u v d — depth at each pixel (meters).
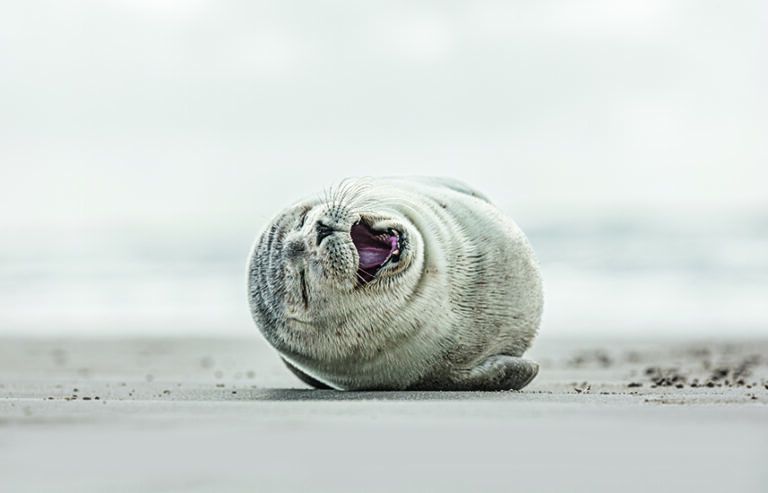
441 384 11.57
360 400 10.45
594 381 13.80
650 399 10.42
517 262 11.88
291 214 11.36
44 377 15.04
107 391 12.16
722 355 18.77
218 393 11.63
